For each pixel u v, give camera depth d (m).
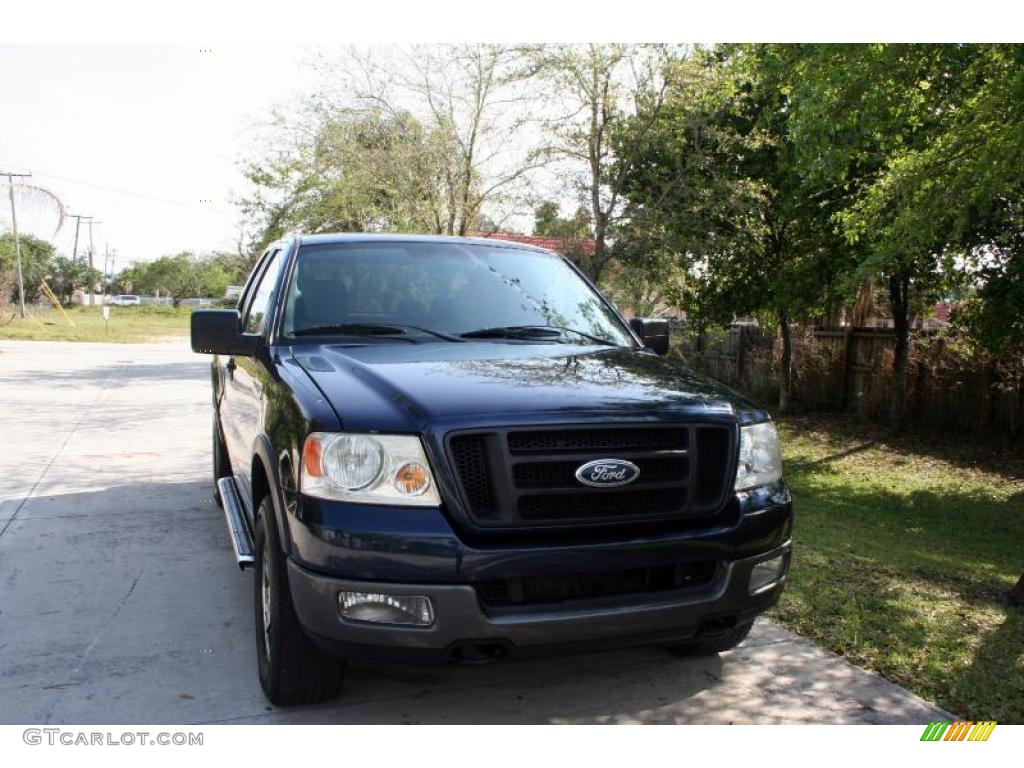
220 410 6.00
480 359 3.60
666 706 3.53
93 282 82.31
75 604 4.54
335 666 3.32
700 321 15.38
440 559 2.78
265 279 4.86
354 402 3.05
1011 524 8.30
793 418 14.73
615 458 2.98
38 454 8.73
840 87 6.75
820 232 12.84
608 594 2.97
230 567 5.18
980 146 6.45
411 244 4.56
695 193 12.99
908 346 13.26
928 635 4.37
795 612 4.65
